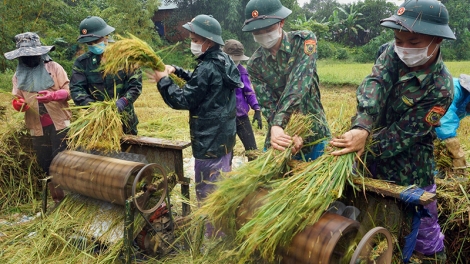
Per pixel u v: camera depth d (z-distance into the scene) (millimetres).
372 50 36000
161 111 10641
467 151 5164
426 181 2797
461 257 3285
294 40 3287
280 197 2365
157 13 32062
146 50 3355
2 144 4945
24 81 4535
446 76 2494
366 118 2486
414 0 2379
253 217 2424
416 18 2324
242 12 29297
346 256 2189
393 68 2588
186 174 5766
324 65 28922
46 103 4617
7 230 4156
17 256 3586
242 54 5121
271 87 3533
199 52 3533
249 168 2623
